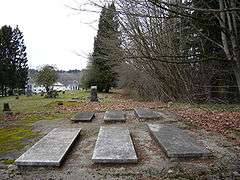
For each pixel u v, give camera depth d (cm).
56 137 726
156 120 1052
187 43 1451
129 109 1458
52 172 514
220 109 1295
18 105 1939
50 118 1158
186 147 611
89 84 4225
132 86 2655
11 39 5622
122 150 600
